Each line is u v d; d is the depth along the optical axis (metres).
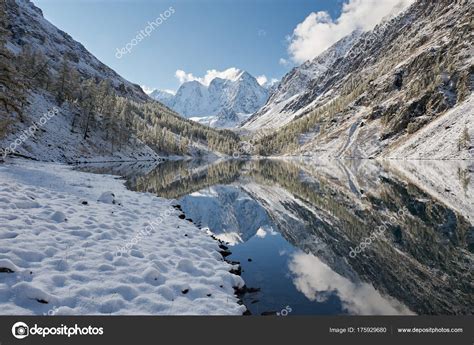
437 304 8.76
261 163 102.19
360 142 127.50
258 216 22.02
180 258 10.52
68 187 21.25
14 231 9.62
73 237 10.45
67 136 63.34
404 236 15.41
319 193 30.95
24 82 40.62
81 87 83.75
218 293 8.55
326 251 13.88
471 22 143.00
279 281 10.57
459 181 35.78
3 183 15.98
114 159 73.81
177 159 124.00
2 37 33.16
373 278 10.66
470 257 12.39
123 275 8.34
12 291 6.55
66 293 7.03
